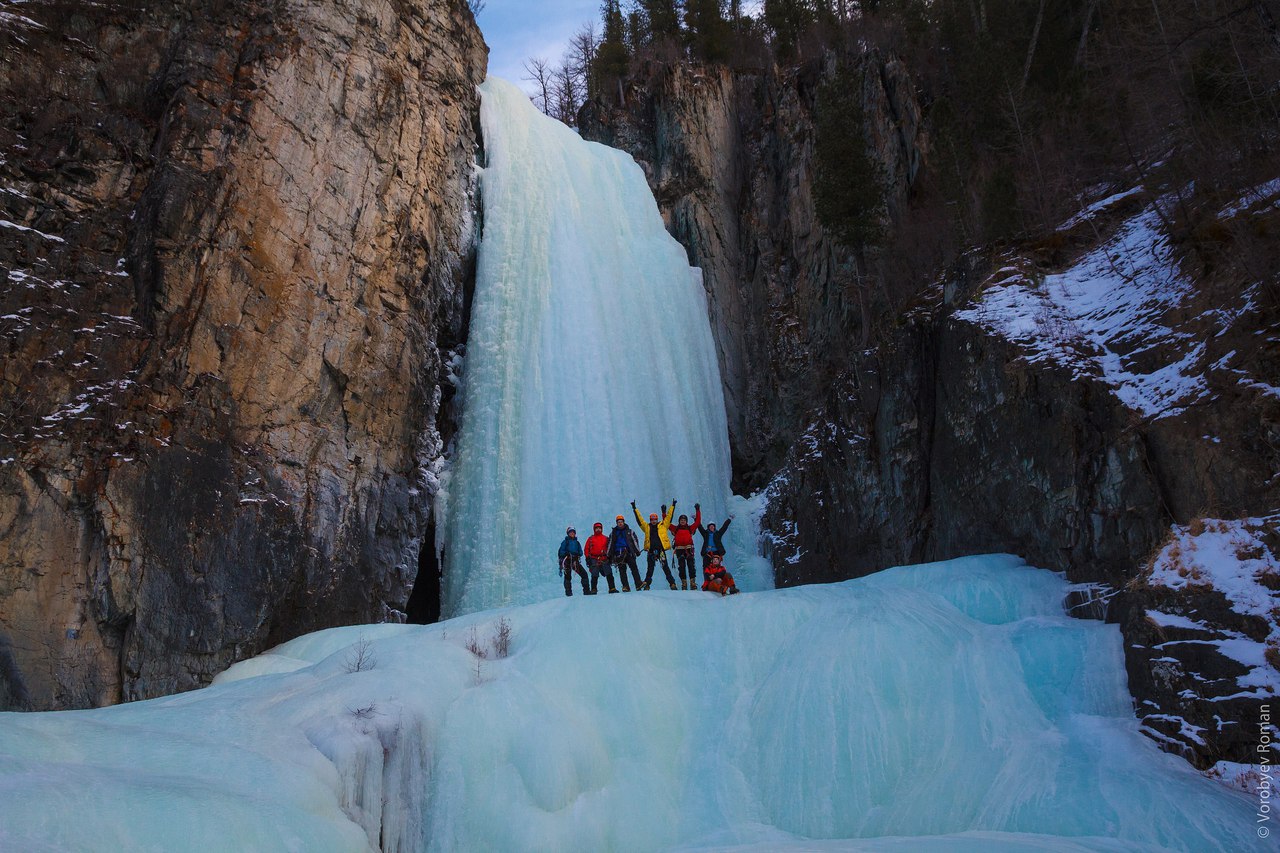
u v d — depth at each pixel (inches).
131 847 290.5
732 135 1453.0
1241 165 660.7
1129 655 487.2
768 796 482.9
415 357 943.0
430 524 957.8
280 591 737.0
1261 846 361.7
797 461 1056.8
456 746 451.2
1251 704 414.9
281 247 813.2
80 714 429.1
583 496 962.1
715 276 1343.5
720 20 1651.1
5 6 735.1
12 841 265.9
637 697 526.9
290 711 437.7
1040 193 892.0
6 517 613.9
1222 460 533.3
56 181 714.8
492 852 423.2
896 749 487.8
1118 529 589.0
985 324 761.6
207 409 732.0
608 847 443.8
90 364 678.5
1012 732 479.8
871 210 1178.0
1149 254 717.3
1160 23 788.6
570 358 1031.6
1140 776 413.7
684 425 1120.8
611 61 1599.4
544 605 613.6
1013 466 698.8
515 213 1083.9
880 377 909.2
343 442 843.4
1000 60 1101.7
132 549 658.2
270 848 325.4
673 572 984.9
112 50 784.9
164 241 729.6
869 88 1304.1
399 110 965.2
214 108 793.6
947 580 637.9
